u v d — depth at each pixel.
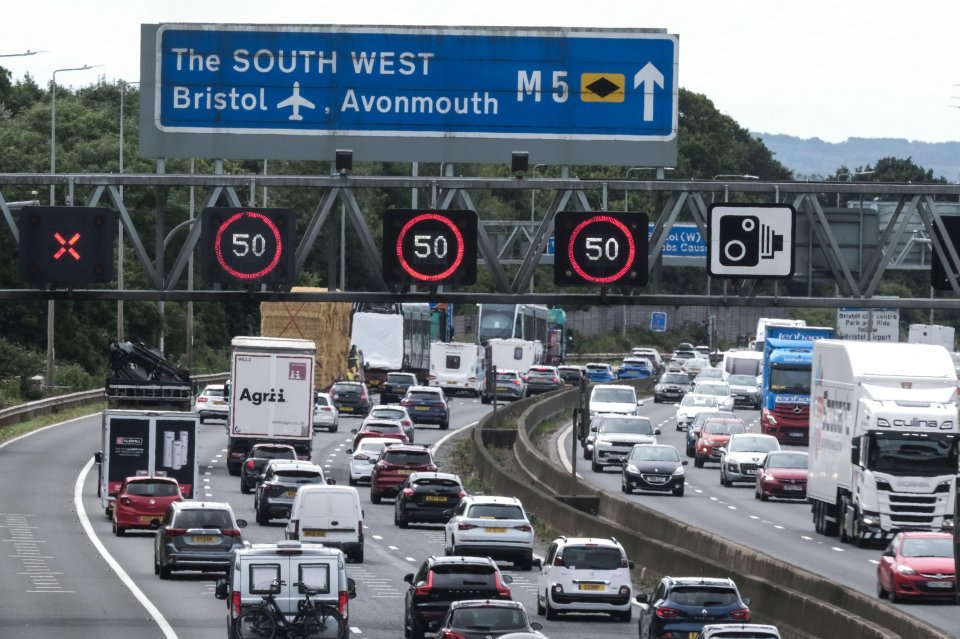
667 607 86.50
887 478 143.12
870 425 144.50
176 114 82.62
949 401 146.12
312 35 82.75
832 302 85.88
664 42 83.06
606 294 83.12
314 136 82.88
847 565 130.62
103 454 163.62
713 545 122.75
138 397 195.75
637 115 83.12
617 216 82.31
